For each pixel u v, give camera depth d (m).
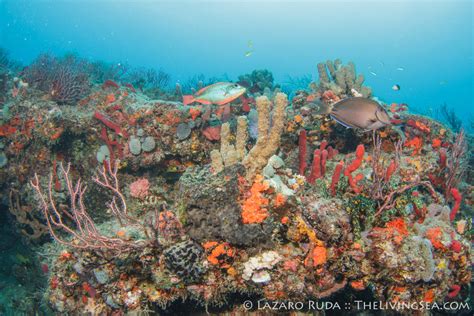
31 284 7.53
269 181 3.23
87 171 6.52
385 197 3.37
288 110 6.07
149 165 5.98
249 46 7.91
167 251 3.05
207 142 6.02
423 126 5.44
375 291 3.22
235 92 4.11
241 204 3.06
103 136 6.09
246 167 3.42
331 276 3.06
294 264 2.97
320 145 5.39
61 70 7.74
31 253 7.54
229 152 3.59
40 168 6.66
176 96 10.36
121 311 3.48
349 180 3.53
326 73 6.72
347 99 3.64
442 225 3.34
